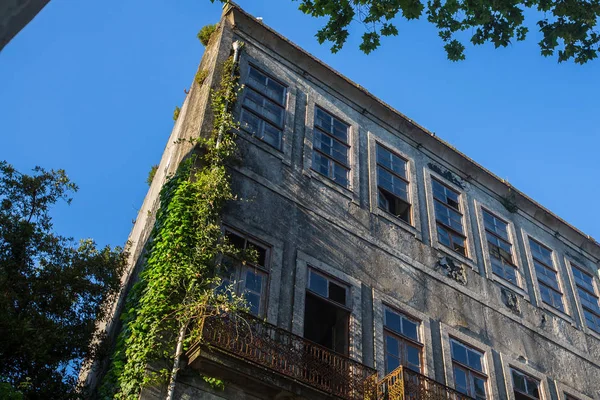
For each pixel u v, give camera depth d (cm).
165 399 975
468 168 1903
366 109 1753
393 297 1410
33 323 1085
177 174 1299
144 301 1089
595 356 1788
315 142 1553
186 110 1647
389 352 1317
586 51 1028
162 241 1166
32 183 1252
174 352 1026
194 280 1100
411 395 1161
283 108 1555
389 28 1061
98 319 1225
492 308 1616
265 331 1109
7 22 276
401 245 1528
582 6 1009
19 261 1167
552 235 2025
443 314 1485
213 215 1223
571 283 1936
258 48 1620
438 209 1722
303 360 1105
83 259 1228
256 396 1050
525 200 1986
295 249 1315
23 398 908
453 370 1407
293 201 1388
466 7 1044
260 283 1216
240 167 1351
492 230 1834
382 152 1708
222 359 1009
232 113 1432
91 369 1323
